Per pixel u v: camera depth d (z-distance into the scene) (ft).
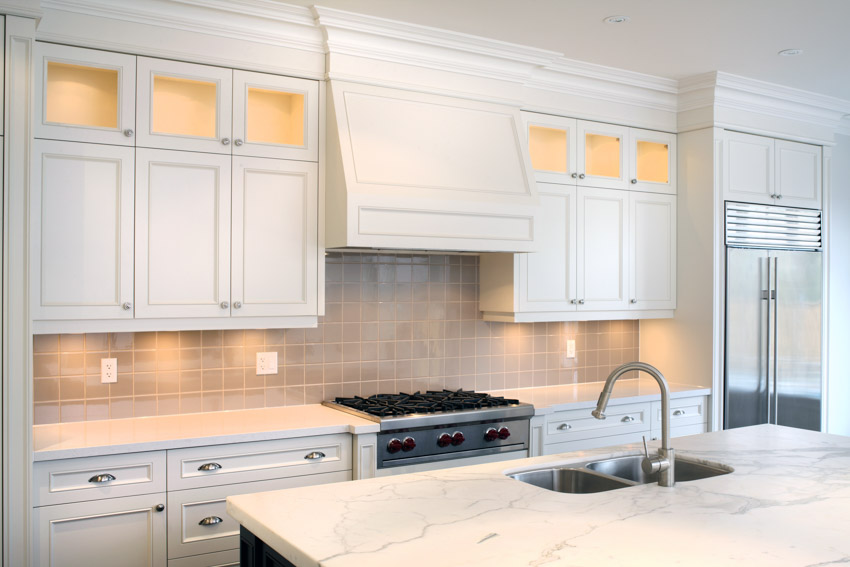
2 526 8.52
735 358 15.15
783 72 14.23
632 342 16.48
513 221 12.19
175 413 11.45
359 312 13.03
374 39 11.48
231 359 11.88
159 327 10.30
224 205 10.69
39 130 9.51
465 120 12.35
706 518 6.28
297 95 11.62
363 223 10.82
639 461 8.92
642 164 15.97
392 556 5.28
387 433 10.86
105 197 9.91
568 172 13.98
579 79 13.91
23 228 8.68
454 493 7.00
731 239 15.14
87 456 9.04
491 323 14.49
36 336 10.51
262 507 6.54
